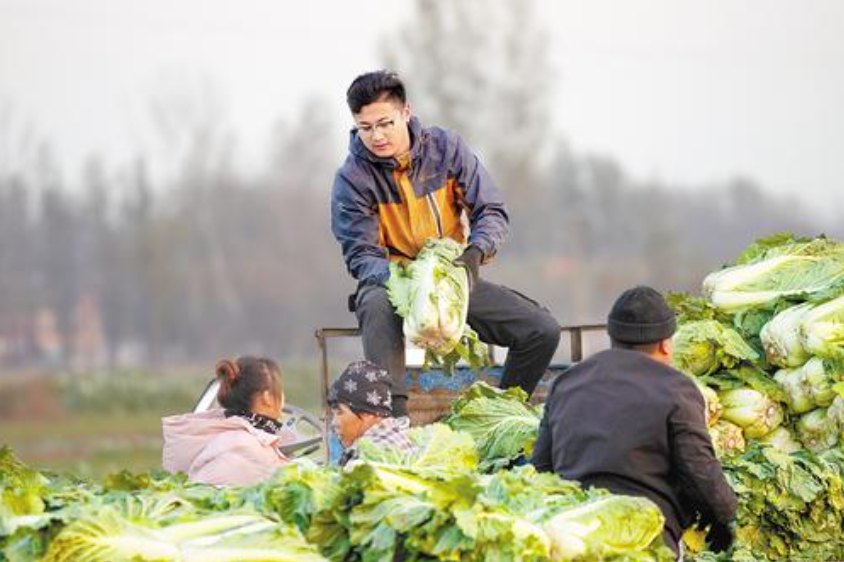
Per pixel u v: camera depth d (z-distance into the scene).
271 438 21.36
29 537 15.32
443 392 24.06
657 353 17.97
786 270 24.94
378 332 22.19
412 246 23.52
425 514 15.40
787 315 23.56
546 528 16.09
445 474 16.30
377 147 22.84
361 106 22.73
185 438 21.41
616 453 17.36
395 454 17.78
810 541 21.72
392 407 22.14
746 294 24.72
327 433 23.41
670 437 17.41
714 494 17.34
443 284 21.80
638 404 17.41
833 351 22.80
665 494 17.50
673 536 17.61
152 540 15.20
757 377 23.50
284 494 16.19
